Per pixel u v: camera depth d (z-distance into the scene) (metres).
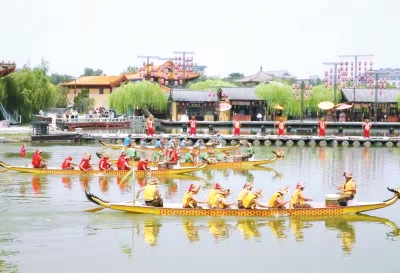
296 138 83.00
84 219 35.16
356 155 71.00
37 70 101.12
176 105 121.81
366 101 123.81
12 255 29.23
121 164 49.78
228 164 57.00
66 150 71.44
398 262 29.06
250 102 123.94
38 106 99.56
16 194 42.28
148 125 83.50
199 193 44.19
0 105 97.50
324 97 123.50
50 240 31.48
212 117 121.81
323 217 36.00
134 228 33.50
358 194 45.31
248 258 29.30
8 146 75.00
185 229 33.47
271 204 35.75
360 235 33.03
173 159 54.91
